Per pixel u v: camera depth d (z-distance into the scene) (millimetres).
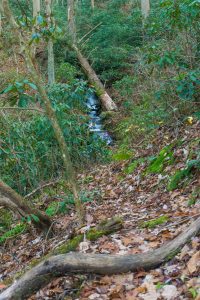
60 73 14727
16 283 3271
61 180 7504
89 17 19266
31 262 4773
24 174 7820
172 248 3414
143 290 3090
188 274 3061
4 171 7816
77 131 8867
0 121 7793
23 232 6090
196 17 5949
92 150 9203
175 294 2926
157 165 6445
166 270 3248
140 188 6238
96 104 14383
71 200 6289
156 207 5176
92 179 7988
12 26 4617
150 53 6625
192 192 4891
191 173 5312
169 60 5832
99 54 16062
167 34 7434
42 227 5527
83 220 5172
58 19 18078
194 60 6703
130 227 4473
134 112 10703
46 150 8156
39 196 7512
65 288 3514
